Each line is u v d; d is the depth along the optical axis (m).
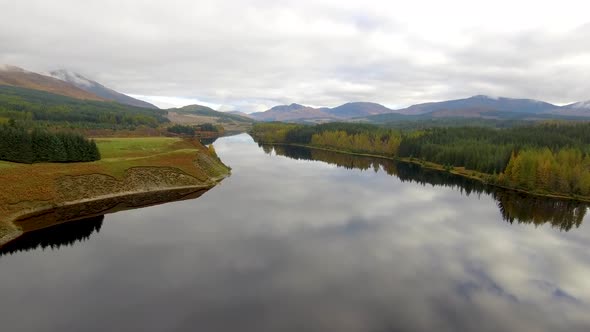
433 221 76.12
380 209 84.44
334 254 54.59
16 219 64.69
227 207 80.44
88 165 91.19
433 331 35.56
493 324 37.25
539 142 173.38
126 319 35.19
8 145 84.44
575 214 89.25
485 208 90.50
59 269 46.19
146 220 68.88
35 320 34.50
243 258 51.66
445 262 53.44
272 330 34.34
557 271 51.97
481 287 45.66
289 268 48.78
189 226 65.81
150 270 46.59
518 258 56.50
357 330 34.97
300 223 70.12
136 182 93.38
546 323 37.88
